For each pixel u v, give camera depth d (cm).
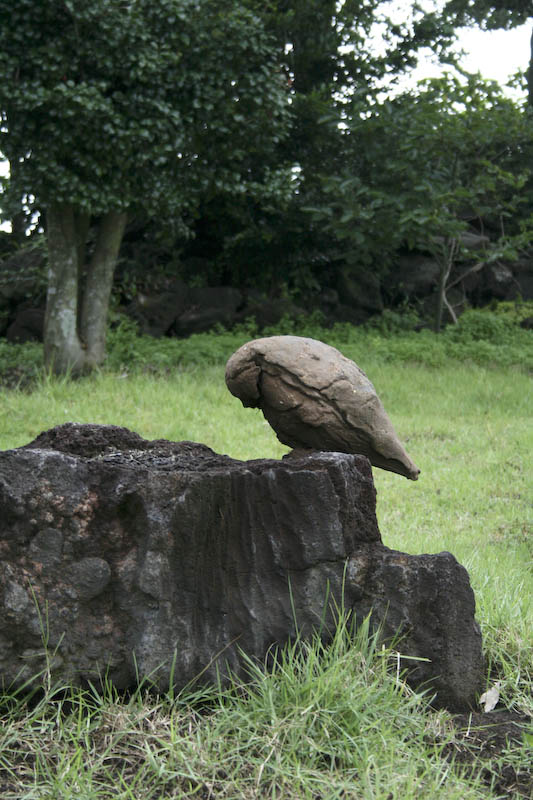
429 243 2619
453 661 516
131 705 475
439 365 2134
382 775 421
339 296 2948
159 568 480
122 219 1995
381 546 531
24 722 453
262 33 1909
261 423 1528
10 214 1998
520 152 2598
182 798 407
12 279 2581
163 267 2844
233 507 497
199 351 2134
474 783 425
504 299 3175
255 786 415
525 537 1016
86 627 477
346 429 594
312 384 587
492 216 3158
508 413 1698
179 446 598
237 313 2728
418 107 2484
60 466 475
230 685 489
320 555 499
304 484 498
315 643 499
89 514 479
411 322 2814
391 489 1222
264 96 1941
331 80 2927
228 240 2739
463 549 945
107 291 1994
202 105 1864
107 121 1727
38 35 1695
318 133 2667
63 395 1661
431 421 1609
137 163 1791
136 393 1662
